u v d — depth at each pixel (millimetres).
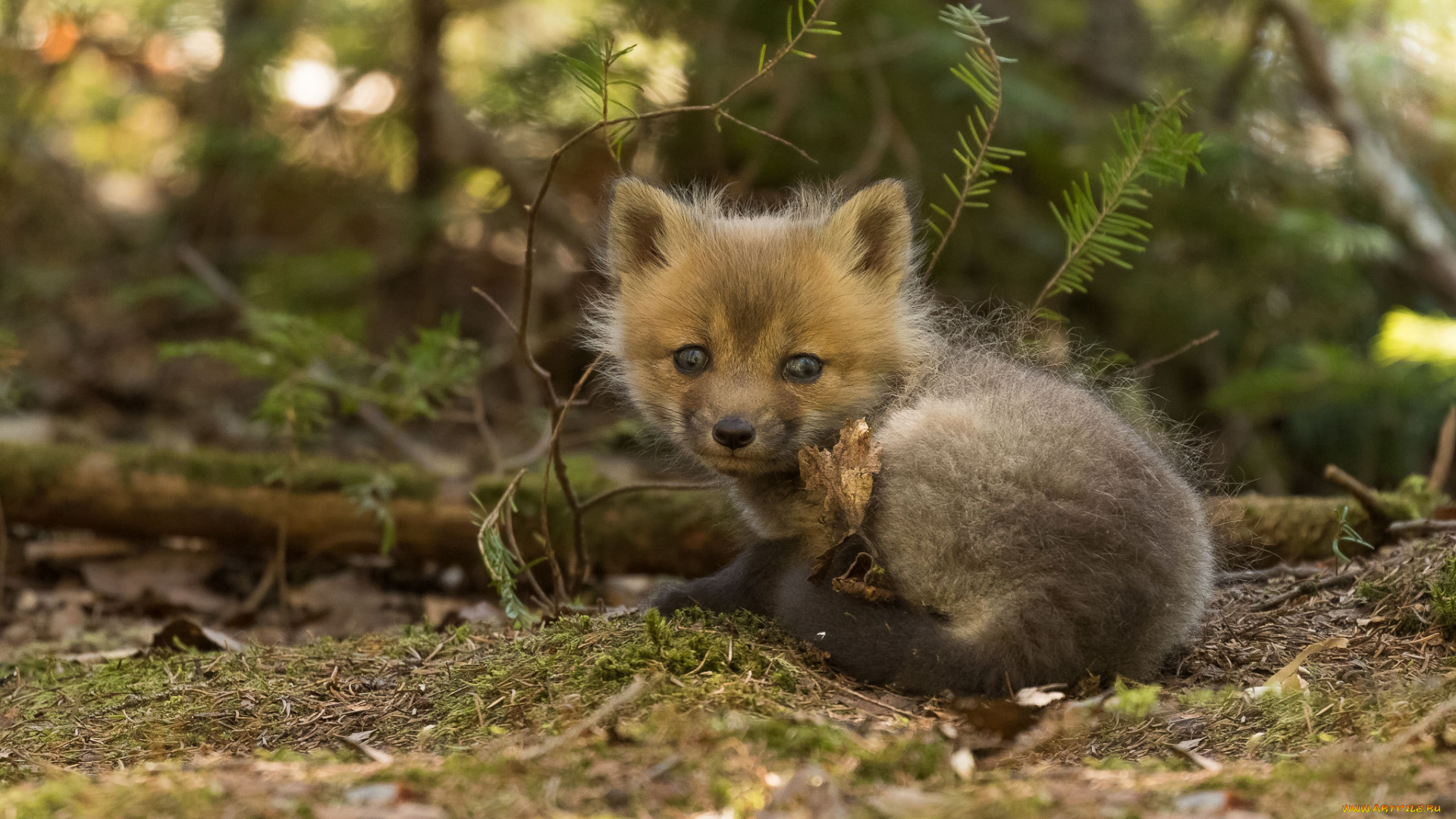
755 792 4926
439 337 11609
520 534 11523
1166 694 6707
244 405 18109
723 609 7738
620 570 11633
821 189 10383
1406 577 8109
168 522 11781
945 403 7188
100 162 24109
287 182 19547
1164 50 17344
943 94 14469
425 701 6895
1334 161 16609
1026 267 16266
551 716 6191
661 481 10500
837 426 7785
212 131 17172
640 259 8555
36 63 19359
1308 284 16312
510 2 19000
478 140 17562
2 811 4805
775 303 7652
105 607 11070
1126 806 4715
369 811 4691
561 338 17531
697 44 14781
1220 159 14617
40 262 20750
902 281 8219
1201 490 8438
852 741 5504
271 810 4699
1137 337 16547
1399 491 10664
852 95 15164
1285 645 7734
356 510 11656
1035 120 15359
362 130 18922
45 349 18812
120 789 5043
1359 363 14359
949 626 6660
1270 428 17000
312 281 17562
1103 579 6395
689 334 7801
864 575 6898
